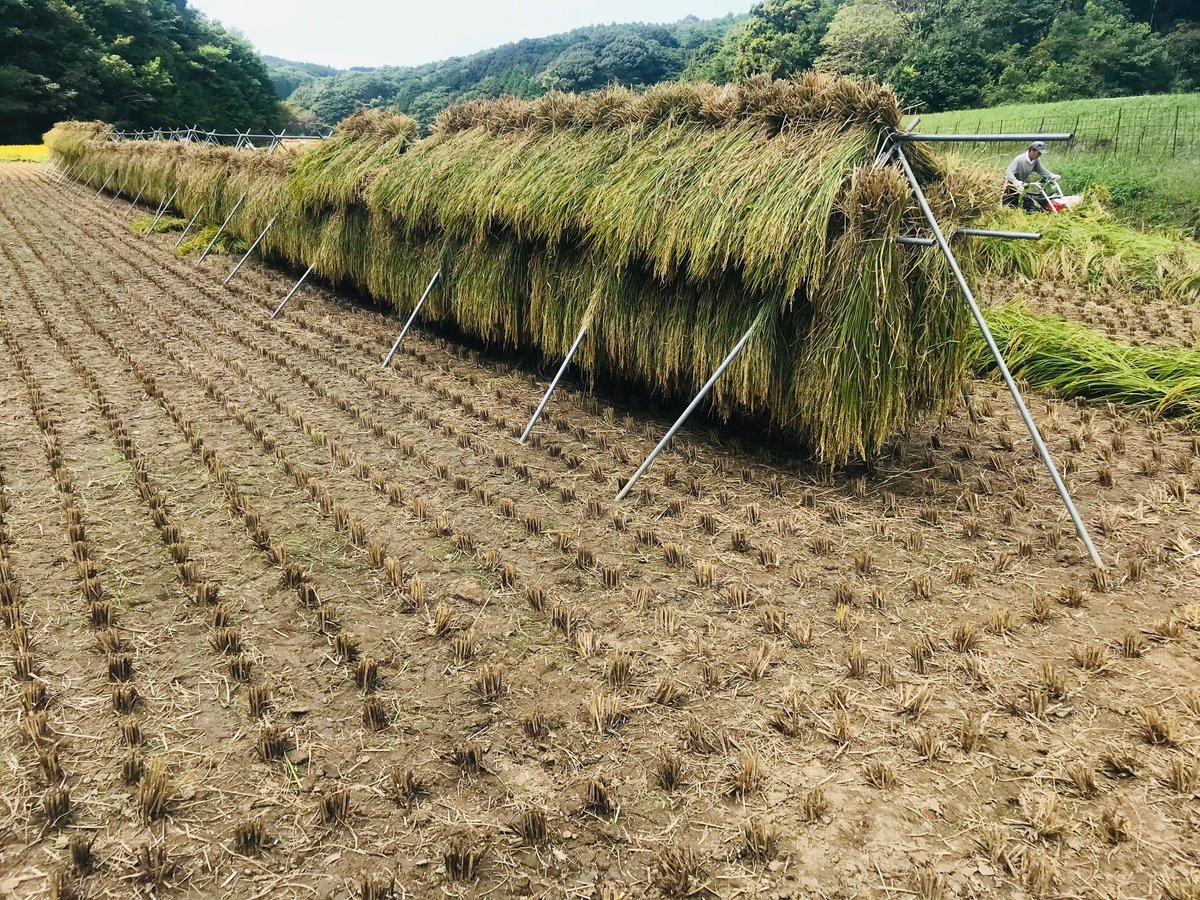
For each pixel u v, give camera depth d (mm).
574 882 1891
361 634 2896
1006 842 1956
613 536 3684
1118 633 2883
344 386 5824
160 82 50031
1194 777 2146
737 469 4418
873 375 3836
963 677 2648
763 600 3137
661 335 4871
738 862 1939
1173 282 8508
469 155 6484
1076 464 4438
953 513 3852
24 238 12352
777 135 4309
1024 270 9445
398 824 2064
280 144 11172
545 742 2367
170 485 4090
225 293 8891
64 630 2869
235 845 1982
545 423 5203
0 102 39844
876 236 3740
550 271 5684
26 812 2074
